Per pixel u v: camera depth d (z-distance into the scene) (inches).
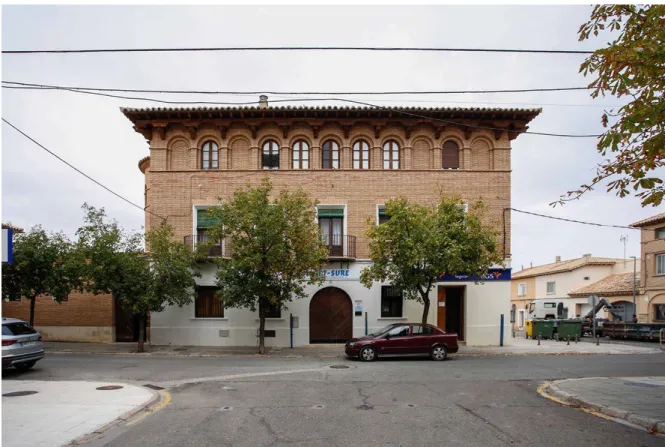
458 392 405.7
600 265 1715.1
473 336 833.5
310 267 728.3
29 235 796.6
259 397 384.2
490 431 281.0
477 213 795.4
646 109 248.7
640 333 1087.6
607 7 280.5
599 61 278.2
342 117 851.4
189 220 849.5
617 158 294.5
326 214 847.1
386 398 378.6
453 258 661.9
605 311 1464.1
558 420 309.3
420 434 274.1
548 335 1090.7
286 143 860.0
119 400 359.9
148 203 997.8
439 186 850.1
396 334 641.0
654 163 285.4
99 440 267.3
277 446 252.4
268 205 713.6
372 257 727.7
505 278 843.4
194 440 264.7
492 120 859.4
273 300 701.3
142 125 857.5
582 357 693.3
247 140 868.6
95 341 882.8
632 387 416.5
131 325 890.7
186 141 870.4
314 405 353.1
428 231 679.1
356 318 827.4
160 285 719.7
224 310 829.2
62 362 611.2
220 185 853.8
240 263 685.3
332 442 259.0
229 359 651.5
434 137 861.8
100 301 888.9
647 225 1291.8
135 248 753.0
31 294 812.0
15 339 495.5
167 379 474.9
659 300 1244.5
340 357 672.4
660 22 265.9
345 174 854.5
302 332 823.1
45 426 287.7
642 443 259.6
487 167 866.8
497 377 491.2
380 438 266.2
